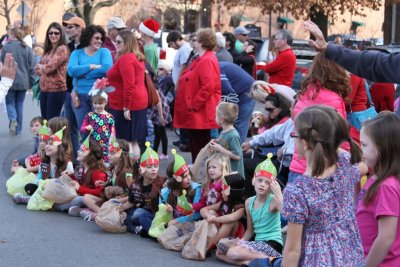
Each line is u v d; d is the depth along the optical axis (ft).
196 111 31.17
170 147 46.09
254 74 49.08
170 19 150.20
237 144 27.02
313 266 13.84
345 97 22.08
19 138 49.01
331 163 13.87
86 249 24.11
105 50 36.32
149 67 40.22
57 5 158.30
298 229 13.83
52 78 38.83
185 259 23.18
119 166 27.40
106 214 26.03
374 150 15.10
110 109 34.42
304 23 17.44
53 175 30.91
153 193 25.63
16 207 30.01
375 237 15.15
